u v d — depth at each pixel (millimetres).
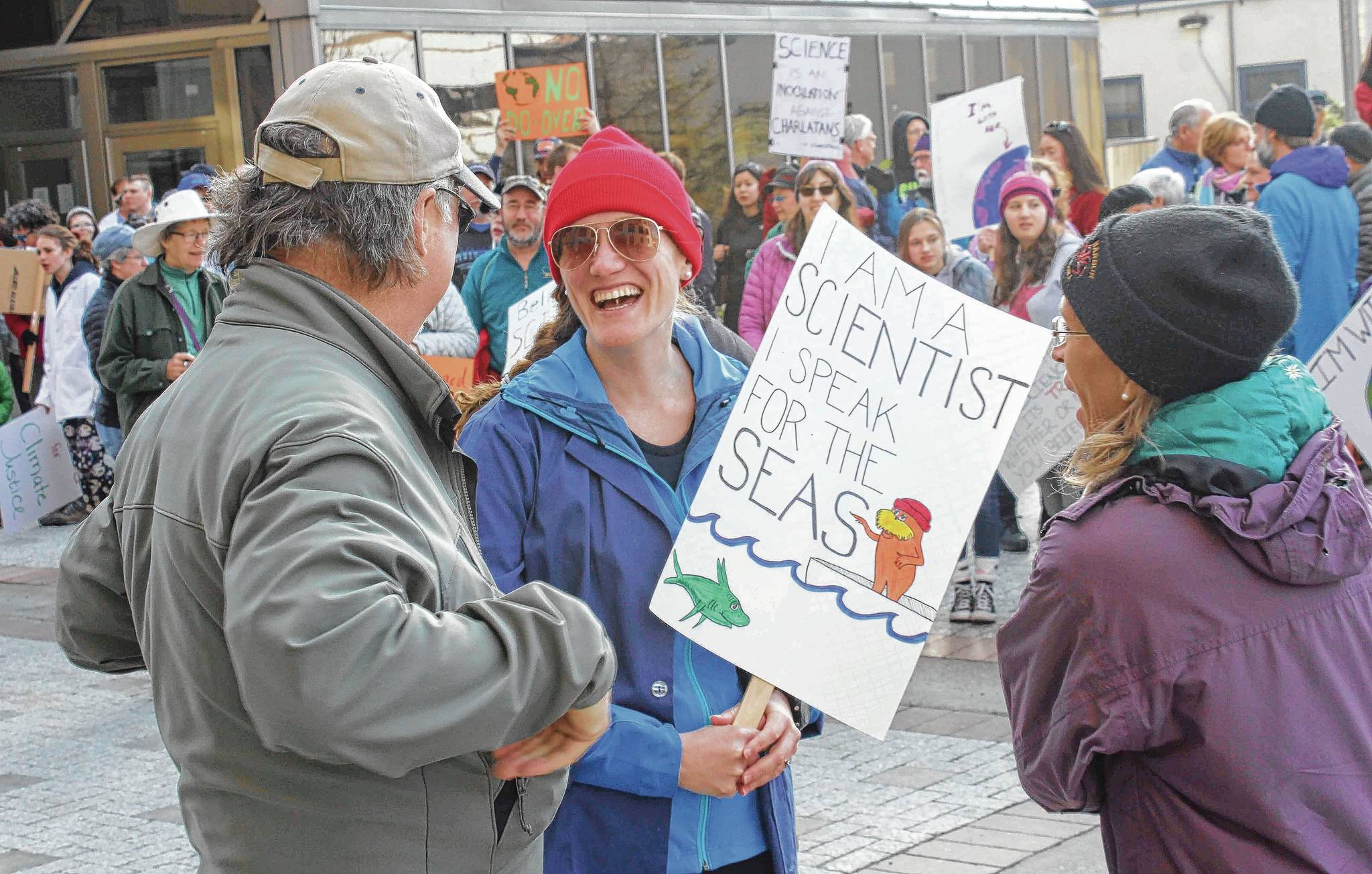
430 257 1933
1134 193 7590
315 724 1518
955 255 7754
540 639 1666
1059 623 1976
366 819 1693
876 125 15359
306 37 10719
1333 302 7723
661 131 13180
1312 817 1881
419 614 1598
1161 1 28078
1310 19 27141
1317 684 1904
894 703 2486
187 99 12930
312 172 1833
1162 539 1911
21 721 6215
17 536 10977
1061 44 18438
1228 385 1963
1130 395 2033
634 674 2455
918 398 2598
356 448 1658
